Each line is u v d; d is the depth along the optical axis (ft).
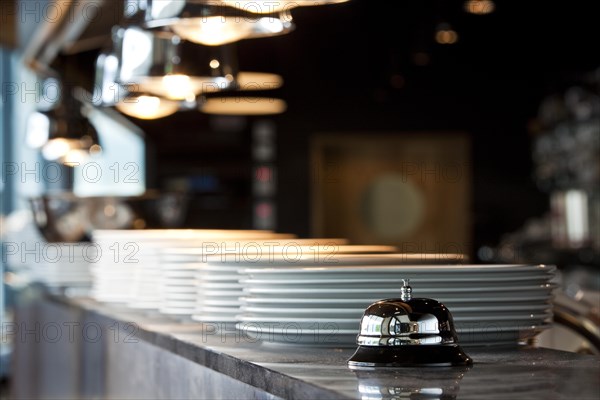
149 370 6.61
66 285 11.05
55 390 11.36
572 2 22.79
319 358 4.25
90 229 11.74
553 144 25.93
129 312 7.67
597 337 6.15
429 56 27.55
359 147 32.65
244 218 31.09
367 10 22.39
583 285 22.03
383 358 3.84
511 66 31.32
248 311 4.74
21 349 14.80
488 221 31.83
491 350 4.50
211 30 6.35
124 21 6.57
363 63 31.24
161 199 11.78
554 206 26.43
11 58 25.32
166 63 6.95
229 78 7.09
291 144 31.89
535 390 3.14
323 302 4.50
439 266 4.52
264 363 4.06
